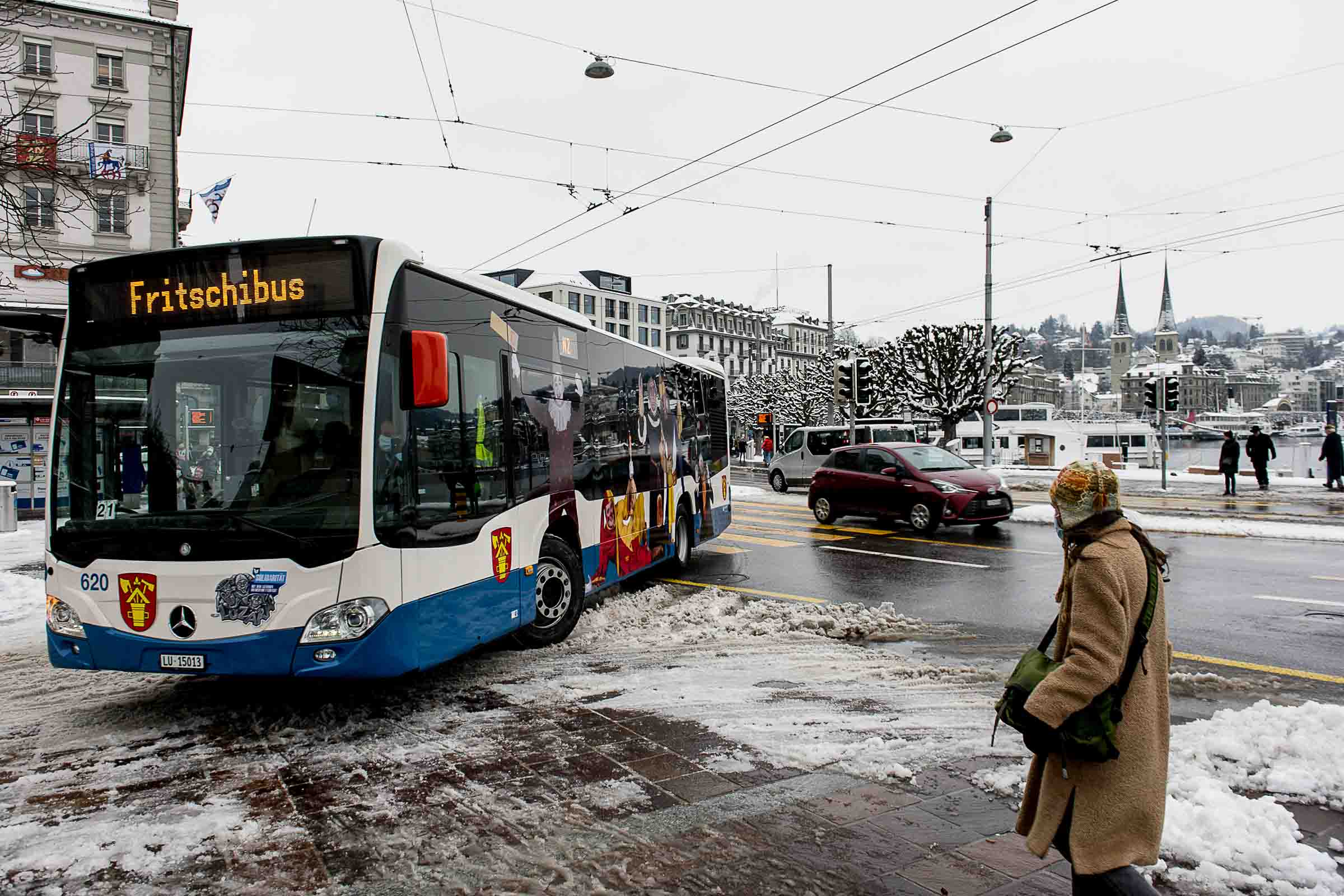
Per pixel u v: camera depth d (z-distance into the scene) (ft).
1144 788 8.59
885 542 48.52
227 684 21.86
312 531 16.92
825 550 46.14
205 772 15.87
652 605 31.35
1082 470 9.07
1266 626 26.86
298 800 14.51
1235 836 12.00
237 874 12.04
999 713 9.02
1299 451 114.62
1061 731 8.43
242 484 17.35
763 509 71.26
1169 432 215.31
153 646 17.26
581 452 27.66
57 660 18.07
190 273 18.04
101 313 18.42
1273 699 19.51
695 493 41.32
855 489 54.85
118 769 16.10
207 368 17.83
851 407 77.87
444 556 19.04
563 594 25.73
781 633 26.81
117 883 11.86
